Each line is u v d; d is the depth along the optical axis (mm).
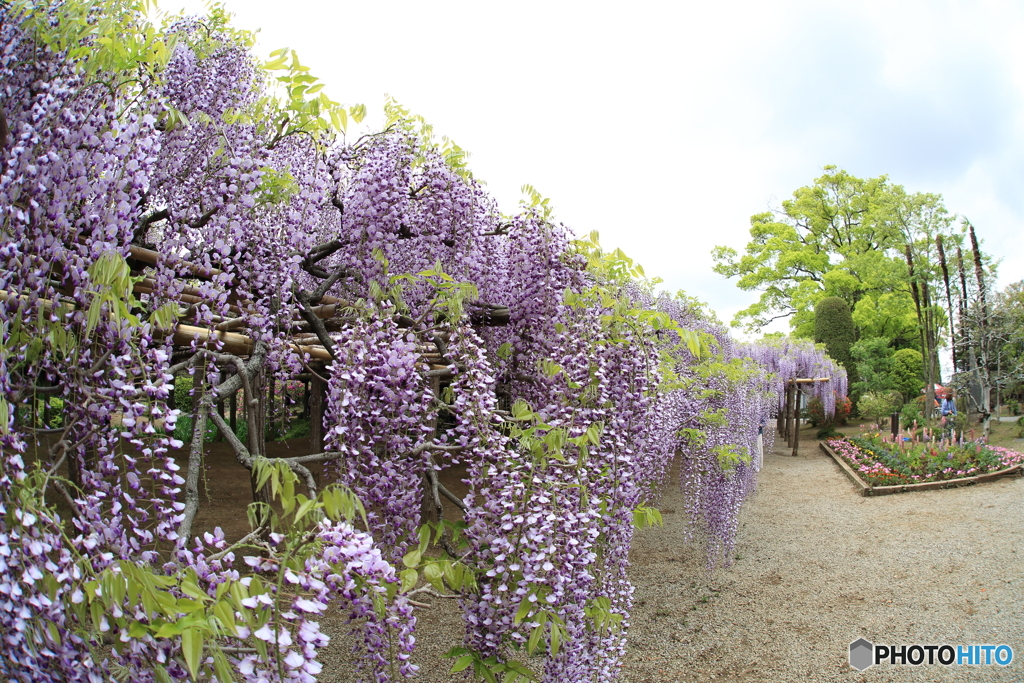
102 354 1471
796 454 11336
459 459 2074
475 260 2635
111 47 1554
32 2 1550
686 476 4945
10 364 1410
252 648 1177
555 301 2457
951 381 12766
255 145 2205
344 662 3066
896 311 17203
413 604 1601
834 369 13086
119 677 1219
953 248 17531
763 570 4930
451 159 2586
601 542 2154
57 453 1451
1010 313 12078
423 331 2217
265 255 2268
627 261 2447
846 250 19969
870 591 4461
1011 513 6258
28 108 1543
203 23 2645
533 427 1883
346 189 3008
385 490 1952
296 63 2139
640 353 2367
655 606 4172
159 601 1022
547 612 1700
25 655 1149
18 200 1446
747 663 3385
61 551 1170
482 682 1886
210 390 1854
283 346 2279
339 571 1198
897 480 7902
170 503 1400
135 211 1580
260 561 1166
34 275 1407
